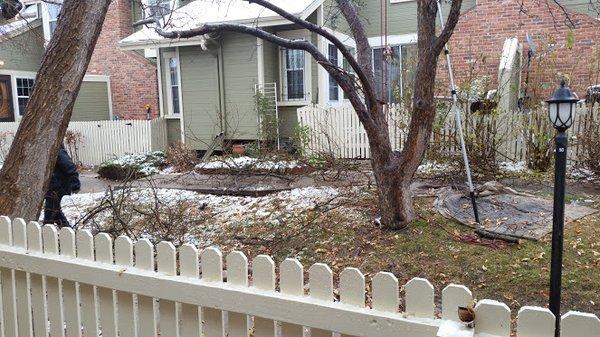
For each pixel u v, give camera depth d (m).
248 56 12.56
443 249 4.73
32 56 16.36
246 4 12.98
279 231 5.81
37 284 2.60
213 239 5.86
